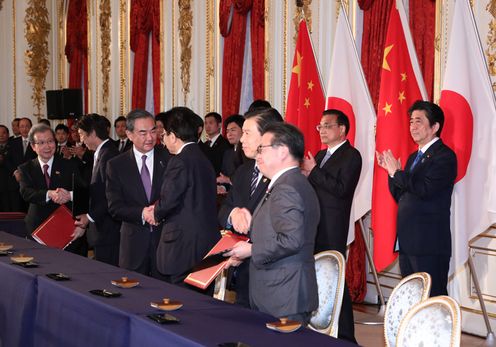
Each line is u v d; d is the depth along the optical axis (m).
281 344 2.17
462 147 4.68
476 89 4.72
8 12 11.80
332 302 3.00
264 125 3.33
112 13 10.22
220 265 2.93
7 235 4.59
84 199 4.84
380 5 5.99
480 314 5.16
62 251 3.97
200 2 8.37
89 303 2.69
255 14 7.39
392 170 4.47
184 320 2.43
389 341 2.72
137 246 4.25
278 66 7.13
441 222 4.42
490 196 4.65
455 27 4.71
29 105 11.71
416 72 5.18
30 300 3.09
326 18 6.55
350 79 5.49
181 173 3.83
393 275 6.01
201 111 8.41
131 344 2.44
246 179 3.65
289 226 2.68
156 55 9.20
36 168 5.35
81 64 11.10
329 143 4.66
